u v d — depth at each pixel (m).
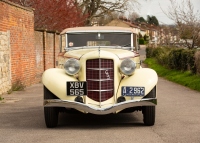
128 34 9.68
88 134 7.45
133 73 8.12
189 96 13.80
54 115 8.00
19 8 17.16
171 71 24.97
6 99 13.36
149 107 8.02
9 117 9.66
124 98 7.88
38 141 6.90
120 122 8.86
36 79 20.66
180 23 26.03
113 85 7.97
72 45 9.63
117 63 8.03
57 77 7.98
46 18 28.22
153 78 7.98
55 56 25.56
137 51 10.04
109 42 9.62
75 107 7.55
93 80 7.93
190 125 8.27
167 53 29.94
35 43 20.59
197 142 6.67
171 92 15.26
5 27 15.07
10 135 7.48
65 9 29.83
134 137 7.11
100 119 9.34
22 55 17.61
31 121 9.06
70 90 7.77
